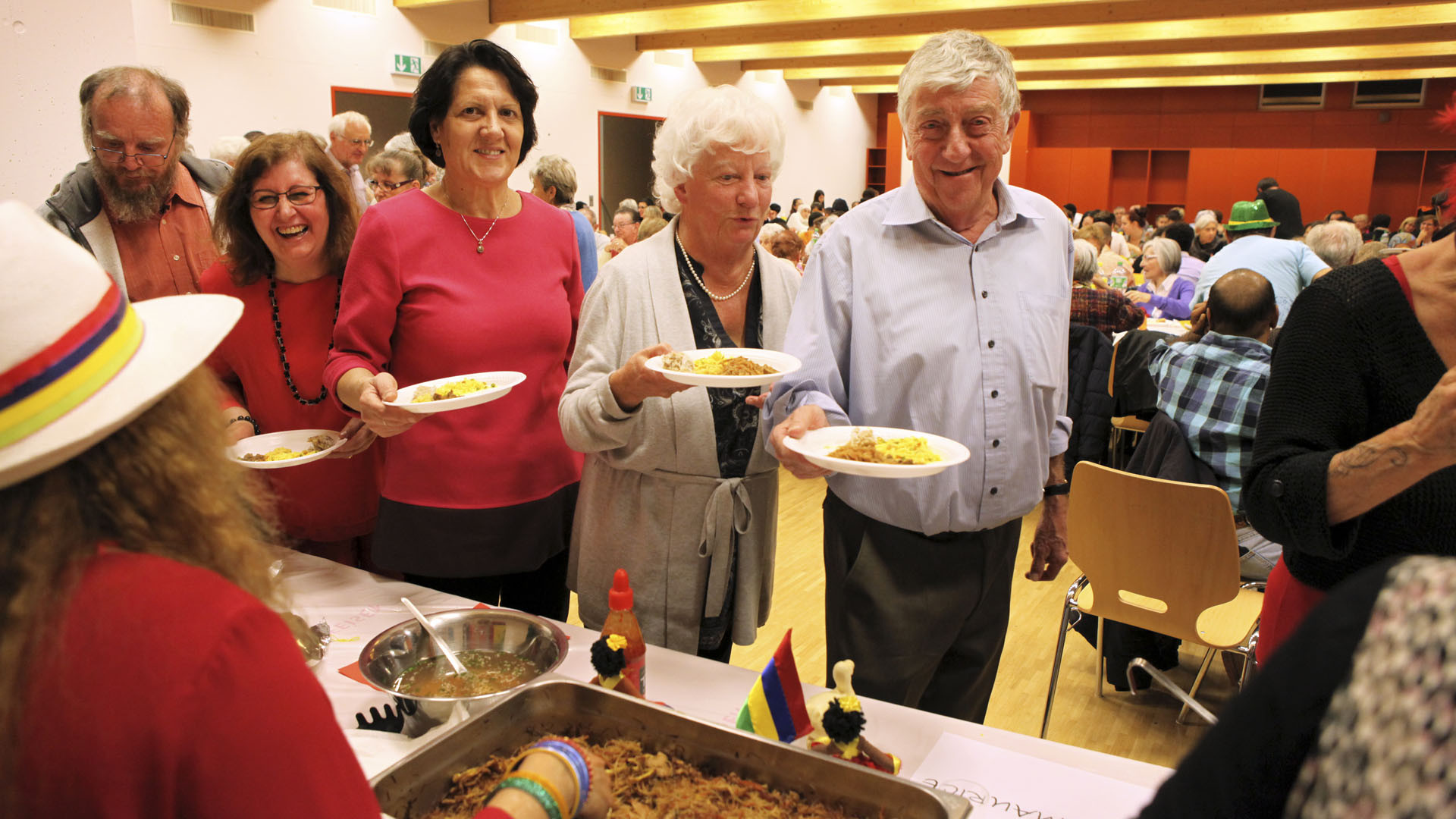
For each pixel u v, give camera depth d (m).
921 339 1.49
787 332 1.58
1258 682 0.50
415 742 1.17
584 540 1.67
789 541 4.20
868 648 1.56
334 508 1.89
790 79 16.16
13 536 0.51
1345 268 1.16
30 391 0.49
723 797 0.93
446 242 1.70
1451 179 1.09
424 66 9.99
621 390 1.39
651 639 1.60
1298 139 17.27
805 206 17.30
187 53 7.93
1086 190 19.11
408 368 1.75
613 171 12.73
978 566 1.57
